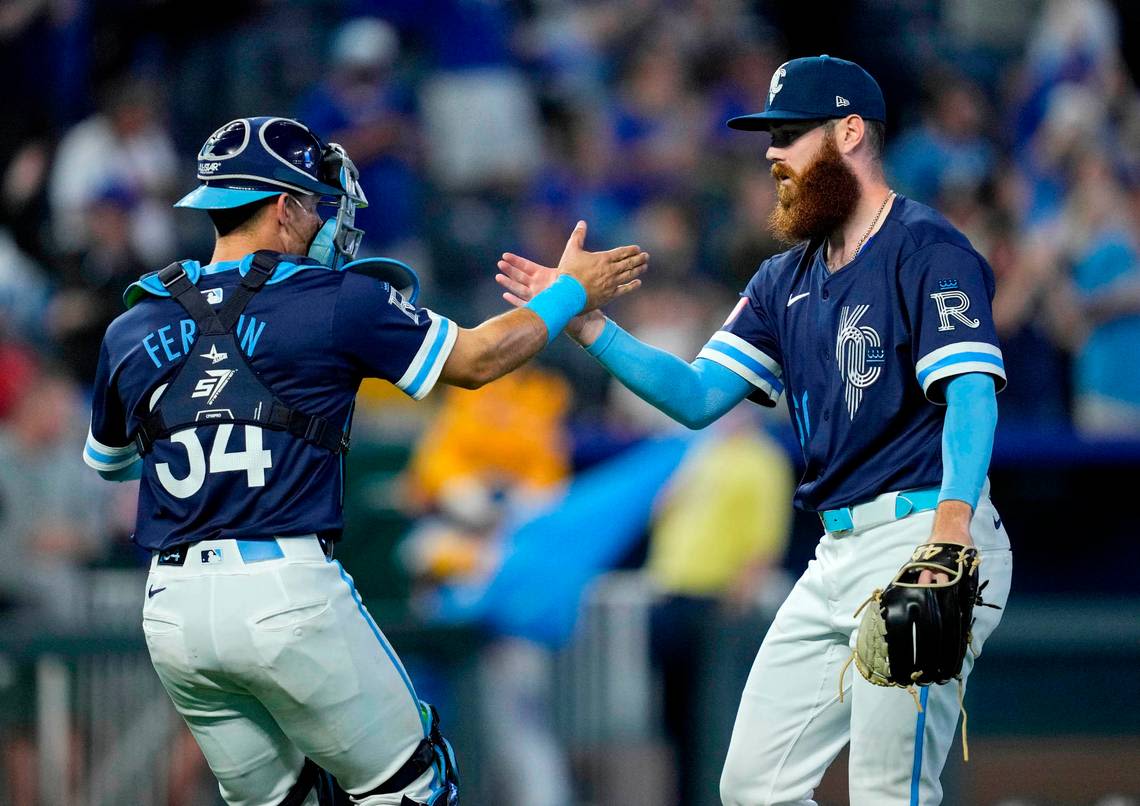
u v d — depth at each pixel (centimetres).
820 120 1490
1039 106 4694
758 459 3134
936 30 5206
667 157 4384
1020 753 2600
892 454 1470
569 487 3206
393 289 1467
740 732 1596
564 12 4888
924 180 4400
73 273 3459
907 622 1322
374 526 3136
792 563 3388
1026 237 4053
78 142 3772
